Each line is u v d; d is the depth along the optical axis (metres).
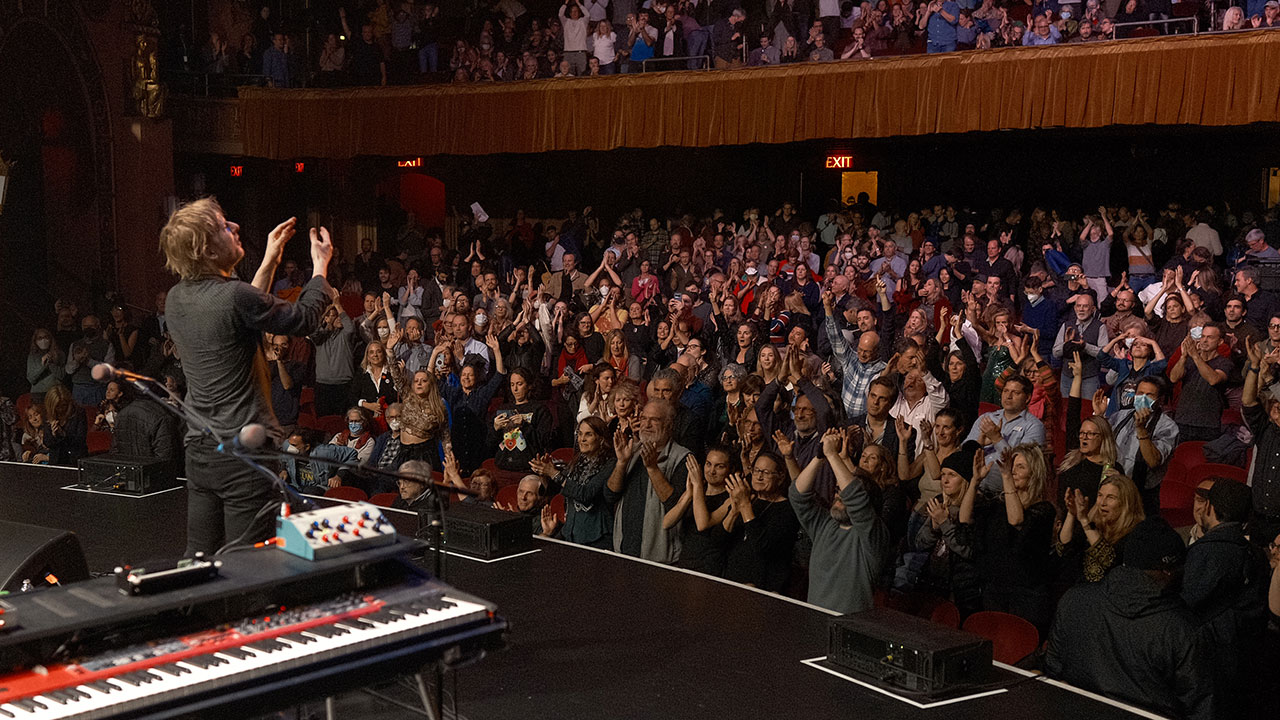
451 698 4.49
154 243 18.42
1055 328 11.09
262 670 3.22
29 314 17.00
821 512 5.81
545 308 12.55
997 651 5.34
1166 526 4.75
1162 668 4.61
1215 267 13.99
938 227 17.11
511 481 8.61
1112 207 15.94
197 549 4.19
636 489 6.75
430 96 18.20
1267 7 13.24
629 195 22.34
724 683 4.63
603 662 4.86
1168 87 13.58
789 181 21.23
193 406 4.07
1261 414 7.29
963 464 6.46
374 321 12.62
